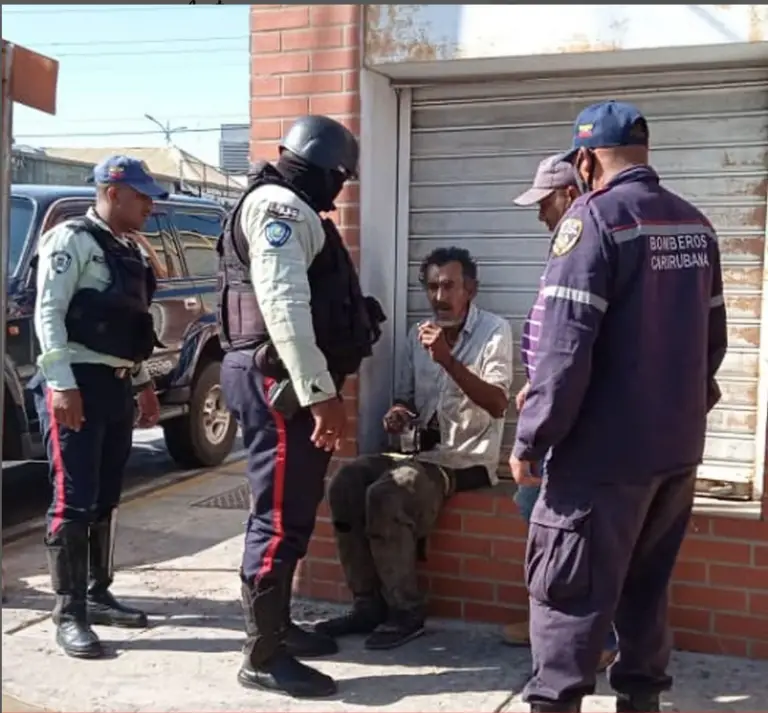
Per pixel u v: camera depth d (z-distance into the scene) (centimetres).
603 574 294
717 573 404
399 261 487
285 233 348
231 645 427
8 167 340
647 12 399
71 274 412
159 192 433
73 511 419
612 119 305
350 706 367
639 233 290
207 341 832
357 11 443
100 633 442
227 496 744
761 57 414
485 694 377
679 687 378
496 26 421
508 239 471
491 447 441
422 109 480
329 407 351
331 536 465
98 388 422
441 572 448
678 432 297
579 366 282
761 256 429
